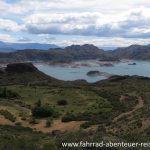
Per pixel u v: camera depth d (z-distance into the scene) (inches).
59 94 4124.0
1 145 932.0
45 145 952.3
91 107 3280.0
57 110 3120.1
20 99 3860.7
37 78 6919.3
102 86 5393.7
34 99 3853.3
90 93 4266.7
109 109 3061.0
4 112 2598.4
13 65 7273.6
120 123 1619.1
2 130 1723.7
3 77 6786.4
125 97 3875.5
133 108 2618.1
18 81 6560.0
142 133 1274.6
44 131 2089.1
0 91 3981.3
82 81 6737.2
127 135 1224.8
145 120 1483.8
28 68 7337.6
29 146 940.0
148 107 1991.9
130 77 6215.6
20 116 2650.1
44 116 2751.0
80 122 2271.2
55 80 6958.7
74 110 3120.1
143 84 5132.9
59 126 2233.0
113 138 1073.5
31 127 2249.0
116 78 6323.8
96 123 2021.4
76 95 4040.4
